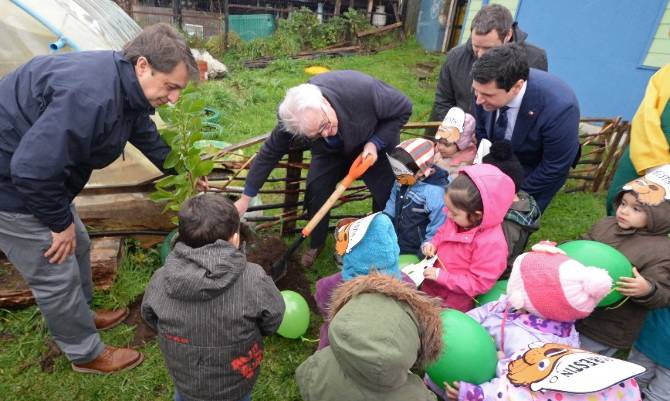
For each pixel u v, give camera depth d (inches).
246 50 390.3
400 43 469.4
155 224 122.5
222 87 291.7
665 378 84.0
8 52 106.2
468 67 130.6
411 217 104.4
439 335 55.6
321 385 57.9
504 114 99.9
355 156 113.7
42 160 61.7
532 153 104.8
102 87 64.3
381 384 50.1
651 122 100.0
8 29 104.7
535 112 96.2
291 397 93.1
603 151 191.0
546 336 70.8
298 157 129.0
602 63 260.4
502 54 86.0
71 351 87.3
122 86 67.2
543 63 126.4
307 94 90.0
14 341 98.9
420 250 104.3
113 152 73.2
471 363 69.8
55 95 62.5
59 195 67.4
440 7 433.4
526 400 61.8
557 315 68.6
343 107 96.6
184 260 60.7
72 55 67.4
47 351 97.1
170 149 97.6
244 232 116.0
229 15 415.5
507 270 95.0
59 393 89.5
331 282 84.0
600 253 76.6
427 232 102.4
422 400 55.4
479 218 80.9
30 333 100.7
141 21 392.8
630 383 61.2
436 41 446.3
